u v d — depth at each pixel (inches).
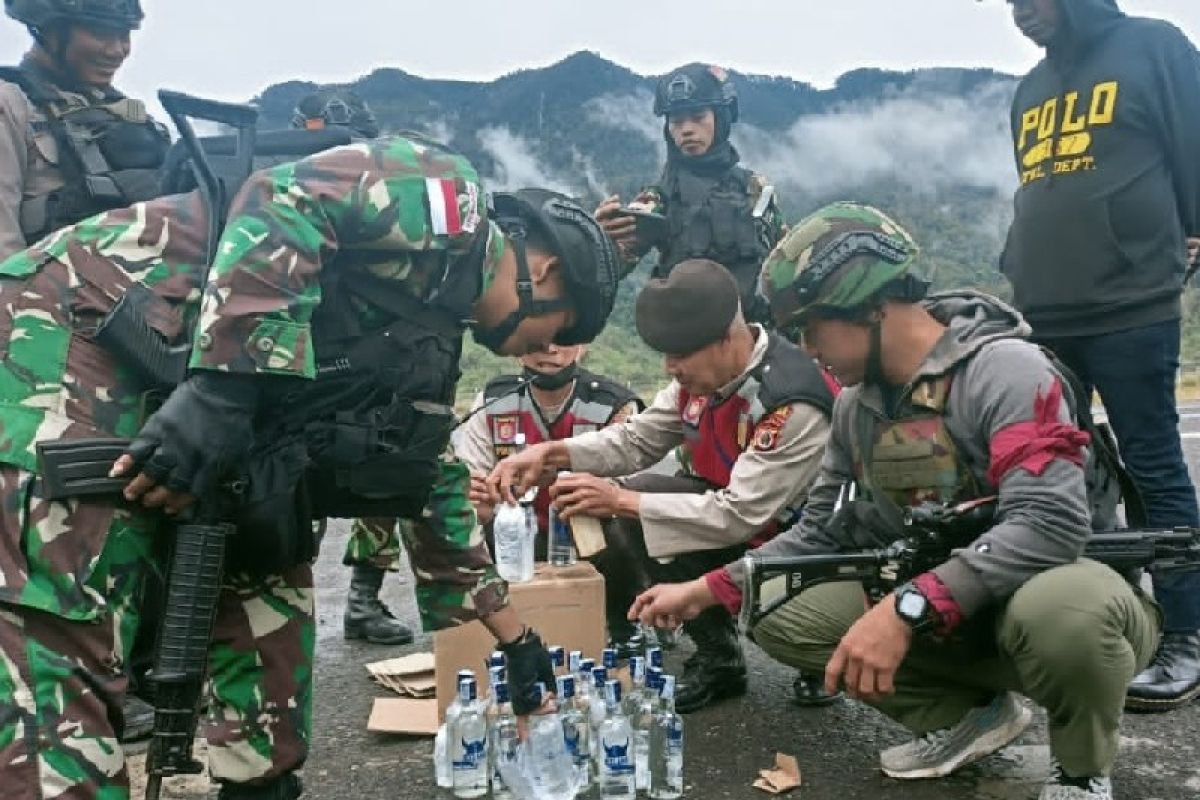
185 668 68.7
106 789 66.2
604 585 125.5
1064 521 85.0
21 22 116.3
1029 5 126.6
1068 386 91.8
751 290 176.2
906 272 90.4
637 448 135.6
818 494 105.7
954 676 99.7
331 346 72.5
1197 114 120.2
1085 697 86.0
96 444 66.7
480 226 75.5
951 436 92.9
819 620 104.7
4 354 67.8
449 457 88.3
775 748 113.3
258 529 72.2
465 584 89.4
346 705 131.3
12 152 111.1
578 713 102.2
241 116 74.6
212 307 65.5
